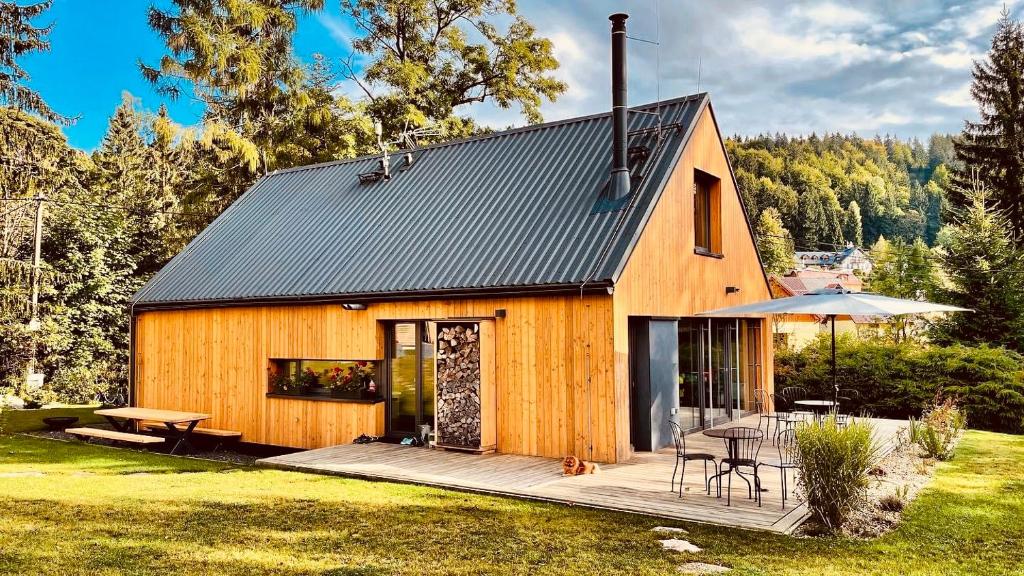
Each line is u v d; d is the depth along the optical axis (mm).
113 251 25938
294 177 19312
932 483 9867
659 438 12398
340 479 10305
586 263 11383
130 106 42406
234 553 6555
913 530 7539
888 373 17688
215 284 15828
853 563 6410
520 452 11922
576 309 11383
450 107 31234
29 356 22000
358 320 13641
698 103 14273
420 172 16422
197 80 25594
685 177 13906
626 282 11438
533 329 11805
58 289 24625
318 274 14453
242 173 26969
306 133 27828
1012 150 29422
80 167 27016
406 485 9859
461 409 12359
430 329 13062
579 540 7070
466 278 12305
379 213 15578
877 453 11555
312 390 14422
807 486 7723
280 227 16922
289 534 7242
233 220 18234
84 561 6281
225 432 14562
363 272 13820
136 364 16938
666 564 6312
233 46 25234
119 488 9539
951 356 17203
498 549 6754
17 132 22047
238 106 27281
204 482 10070
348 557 6477
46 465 11836
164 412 14750
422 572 6074
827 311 10750
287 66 27000
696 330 14336
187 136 25031
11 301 21859
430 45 31297
